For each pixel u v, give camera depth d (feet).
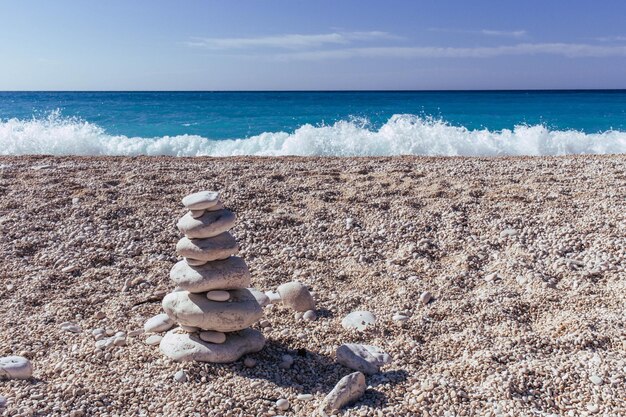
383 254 6.02
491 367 3.75
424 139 14.25
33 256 5.81
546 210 7.06
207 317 3.83
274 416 3.26
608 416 3.19
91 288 5.14
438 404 3.37
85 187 7.97
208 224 3.89
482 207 7.24
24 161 10.18
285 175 8.94
